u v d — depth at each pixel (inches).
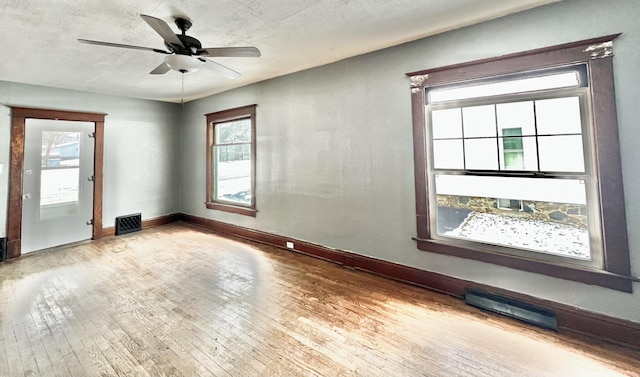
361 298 100.3
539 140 85.7
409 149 109.2
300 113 143.9
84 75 140.9
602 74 74.9
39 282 113.7
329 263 134.3
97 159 177.8
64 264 133.9
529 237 88.5
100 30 93.9
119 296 102.2
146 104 203.6
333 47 112.5
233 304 96.6
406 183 110.5
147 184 205.0
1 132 143.3
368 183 120.6
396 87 111.2
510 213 91.5
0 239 139.6
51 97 159.6
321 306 95.0
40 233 155.0
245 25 92.9
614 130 74.0
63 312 91.1
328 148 133.3
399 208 112.6
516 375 64.2
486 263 94.4
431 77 102.3
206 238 178.4
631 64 72.1
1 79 142.9
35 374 64.6
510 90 89.2
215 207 196.5
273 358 70.2
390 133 113.6
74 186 168.6
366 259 122.6
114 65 126.7
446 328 82.2
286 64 133.0
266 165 162.6
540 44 82.7
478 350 72.7
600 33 75.0
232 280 115.8
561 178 82.6
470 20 91.4
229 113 181.8
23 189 149.2
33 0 75.6
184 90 179.5
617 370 65.5
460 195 100.3
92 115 175.5
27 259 140.9
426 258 107.0
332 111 130.9
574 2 77.9
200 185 209.2
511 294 89.7
